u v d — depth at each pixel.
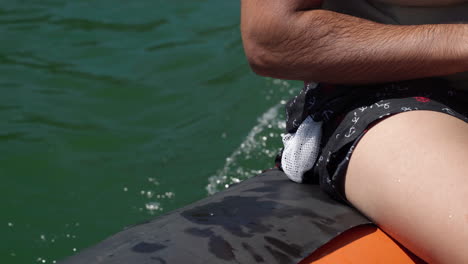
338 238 1.51
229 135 3.06
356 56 1.55
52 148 3.02
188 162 2.90
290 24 1.56
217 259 1.43
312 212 1.58
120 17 4.34
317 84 1.75
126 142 3.08
